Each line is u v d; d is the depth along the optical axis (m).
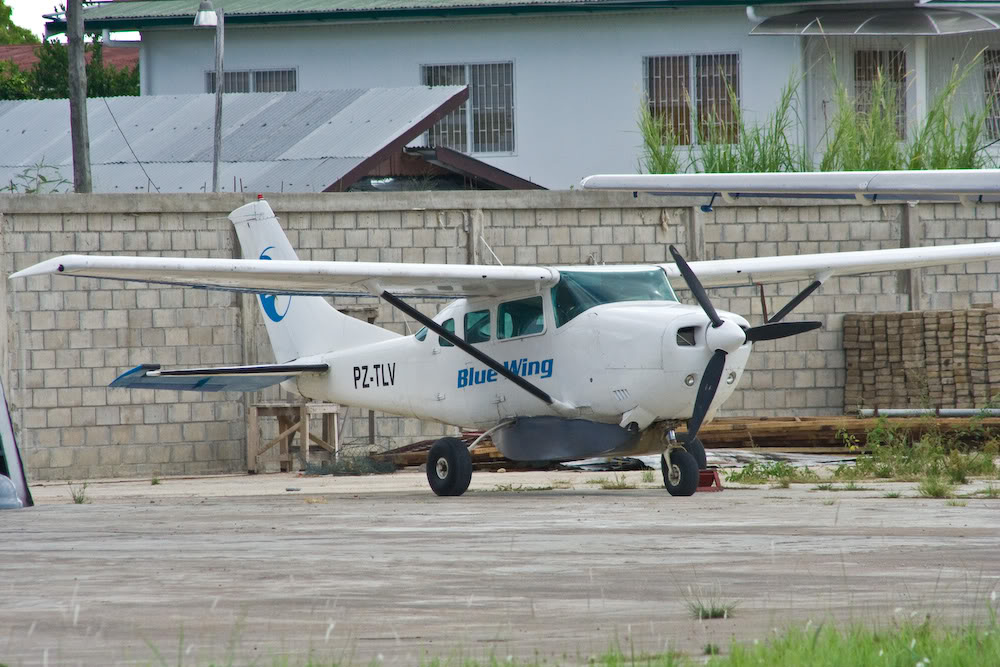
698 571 24.22
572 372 45.38
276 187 85.50
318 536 32.09
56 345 71.25
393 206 74.12
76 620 18.19
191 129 97.19
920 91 99.75
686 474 43.84
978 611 19.27
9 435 44.88
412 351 52.22
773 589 21.86
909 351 73.00
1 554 28.86
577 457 45.66
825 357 77.31
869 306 77.94
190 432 73.06
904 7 98.81
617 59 103.62
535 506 40.62
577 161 104.69
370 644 17.77
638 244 76.31
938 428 63.75
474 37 106.25
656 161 88.56
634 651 16.72
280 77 110.25
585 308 45.62
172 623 19.41
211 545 30.19
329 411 70.75
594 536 30.83
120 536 32.78
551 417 46.56
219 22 86.88
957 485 46.97
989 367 69.62
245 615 19.20
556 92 104.88
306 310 57.38
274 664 16.27
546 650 17.09
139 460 72.31
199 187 87.00
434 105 95.06
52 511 42.53
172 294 72.81
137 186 88.25
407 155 94.50
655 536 30.56
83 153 80.19
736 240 76.88
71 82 80.00
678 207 76.50
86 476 71.50
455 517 37.12
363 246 74.00
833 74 91.00
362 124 93.56
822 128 99.62
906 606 19.84
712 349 42.75
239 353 73.69
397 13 105.38
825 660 15.27
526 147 105.50
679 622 18.97
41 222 70.69
